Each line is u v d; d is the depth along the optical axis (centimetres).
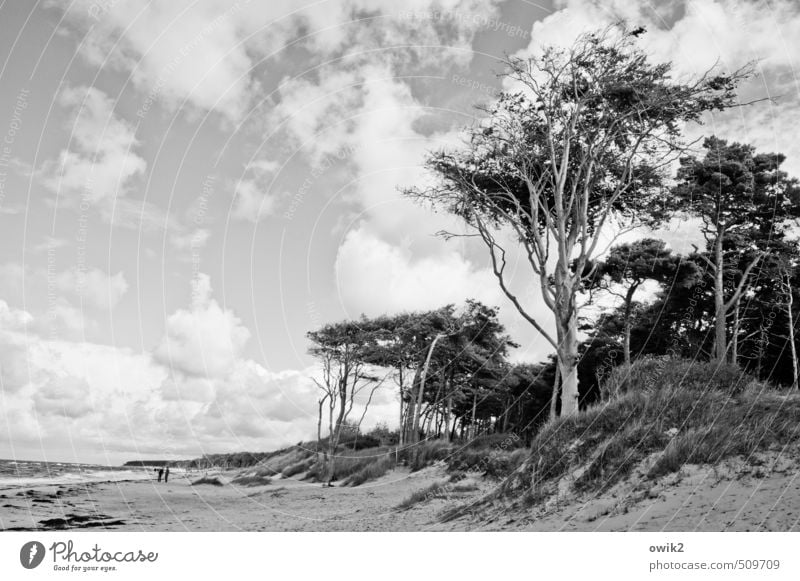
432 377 3672
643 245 2481
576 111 1939
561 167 1955
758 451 925
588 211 2150
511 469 1371
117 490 2295
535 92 1970
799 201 2542
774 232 2656
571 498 1019
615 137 1944
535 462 1226
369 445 3506
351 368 3553
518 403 3216
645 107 1839
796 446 904
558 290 1923
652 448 1068
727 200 2575
